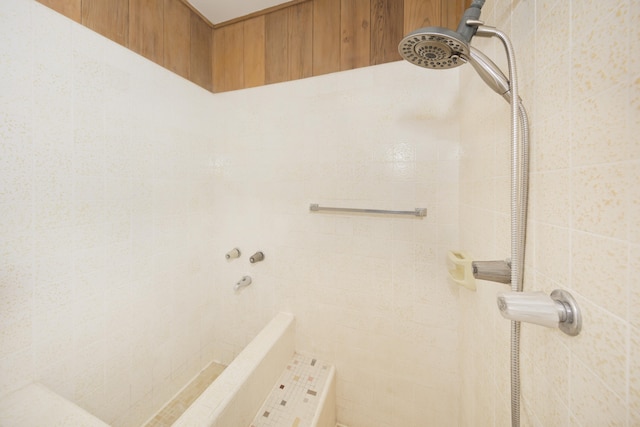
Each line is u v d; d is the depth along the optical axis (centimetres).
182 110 131
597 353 32
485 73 52
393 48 111
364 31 116
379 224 118
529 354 49
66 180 87
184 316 137
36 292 80
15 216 75
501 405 62
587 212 34
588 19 33
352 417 127
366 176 119
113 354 103
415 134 110
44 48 80
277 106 135
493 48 68
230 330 154
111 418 102
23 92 76
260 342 116
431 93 107
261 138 139
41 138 80
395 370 118
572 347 36
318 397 111
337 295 127
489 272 56
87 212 93
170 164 126
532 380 47
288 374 123
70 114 87
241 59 142
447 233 107
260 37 137
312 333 133
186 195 136
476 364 83
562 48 39
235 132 146
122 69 103
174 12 125
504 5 60
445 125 106
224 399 86
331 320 129
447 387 109
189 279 139
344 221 124
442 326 110
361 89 118
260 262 143
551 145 42
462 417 100
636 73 27
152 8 114
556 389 40
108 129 99
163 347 125
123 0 103
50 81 82
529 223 48
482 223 76
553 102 41
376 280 120
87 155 93
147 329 117
